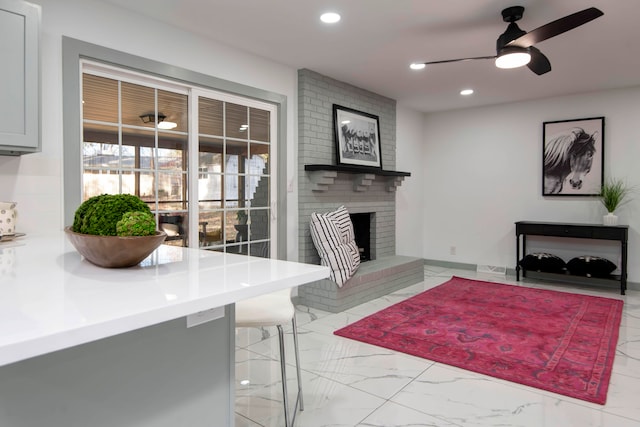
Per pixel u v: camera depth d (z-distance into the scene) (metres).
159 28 3.18
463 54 3.93
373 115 5.29
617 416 2.13
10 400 0.92
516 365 2.77
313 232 4.29
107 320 0.80
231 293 1.05
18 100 2.21
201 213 3.58
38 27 2.28
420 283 5.36
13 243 2.01
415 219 6.57
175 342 1.25
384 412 2.20
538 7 2.93
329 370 2.73
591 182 5.27
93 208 1.29
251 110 3.99
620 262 5.12
